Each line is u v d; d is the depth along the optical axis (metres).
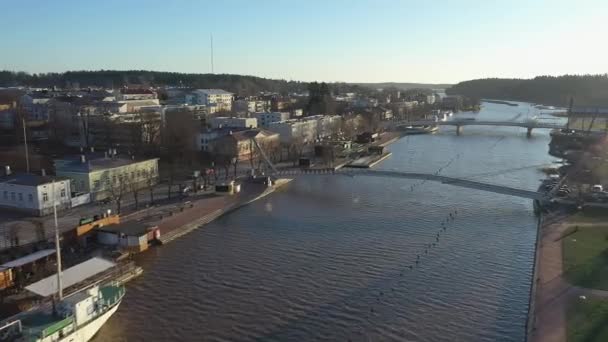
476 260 100.00
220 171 185.25
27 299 76.69
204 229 120.75
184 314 77.88
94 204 137.25
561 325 70.56
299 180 180.50
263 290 86.38
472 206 141.88
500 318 76.25
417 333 72.06
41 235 105.12
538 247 104.31
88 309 70.69
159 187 160.00
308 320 75.94
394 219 129.00
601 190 148.00
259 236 115.44
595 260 95.94
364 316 77.12
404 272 94.00
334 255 102.88
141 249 104.81
